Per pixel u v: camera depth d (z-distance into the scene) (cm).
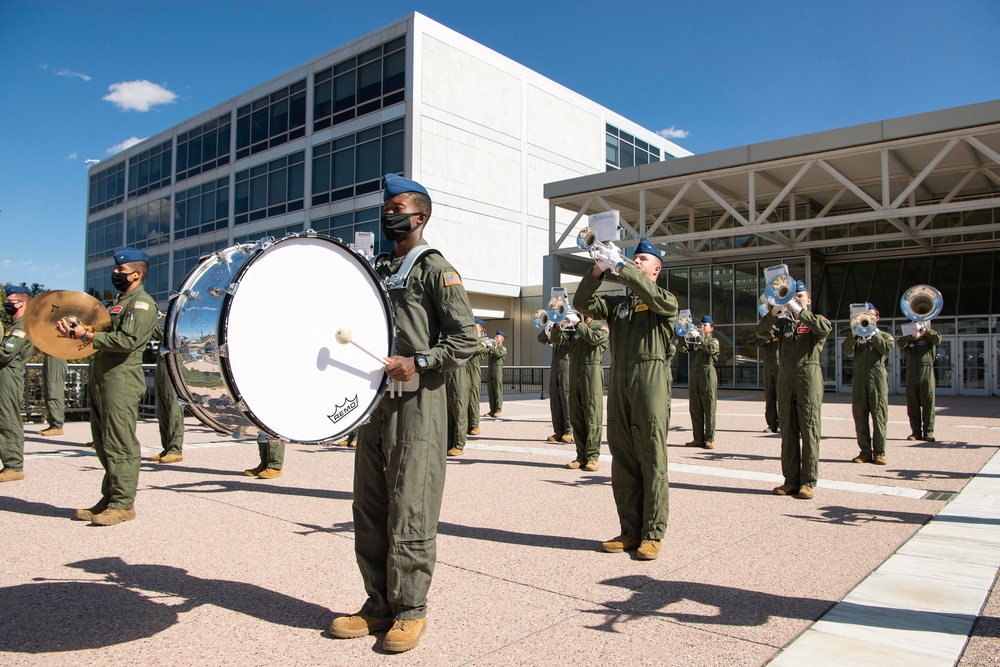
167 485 741
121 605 386
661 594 410
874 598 405
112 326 557
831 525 579
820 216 2481
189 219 3881
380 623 356
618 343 510
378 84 3009
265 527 560
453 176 3050
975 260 2702
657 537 489
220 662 316
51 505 631
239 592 409
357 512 359
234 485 743
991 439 1202
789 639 347
